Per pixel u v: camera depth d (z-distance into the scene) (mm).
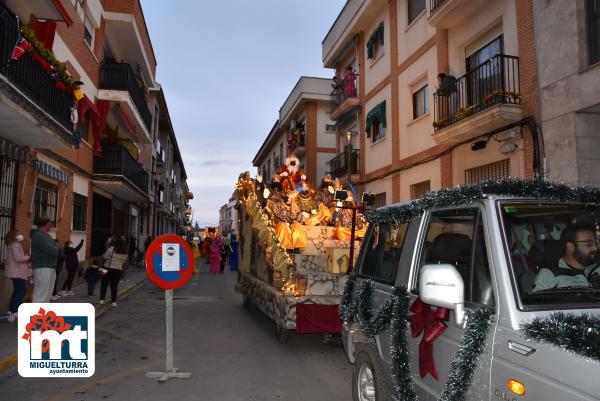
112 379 5562
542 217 2711
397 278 3568
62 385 5340
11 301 8344
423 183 14320
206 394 5035
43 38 10938
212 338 7805
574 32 8328
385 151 16875
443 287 2426
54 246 8375
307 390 5191
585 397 1817
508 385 2191
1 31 7270
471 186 2852
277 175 9383
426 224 3416
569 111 8383
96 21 16234
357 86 20047
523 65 9625
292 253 8008
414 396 3109
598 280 2646
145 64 21922
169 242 5738
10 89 7414
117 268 11250
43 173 11688
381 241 4211
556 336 1997
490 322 2385
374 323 3594
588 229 2787
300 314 6551
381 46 17609
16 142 10156
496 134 10469
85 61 15156
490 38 11211
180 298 13016
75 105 11258
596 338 1875
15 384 5375
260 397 4953
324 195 9344
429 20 12391
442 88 12016
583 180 8211
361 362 4121
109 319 9602
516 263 2500
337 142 22312
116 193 20672
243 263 10672
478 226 2760
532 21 9406
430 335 2811
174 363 6250
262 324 9078
